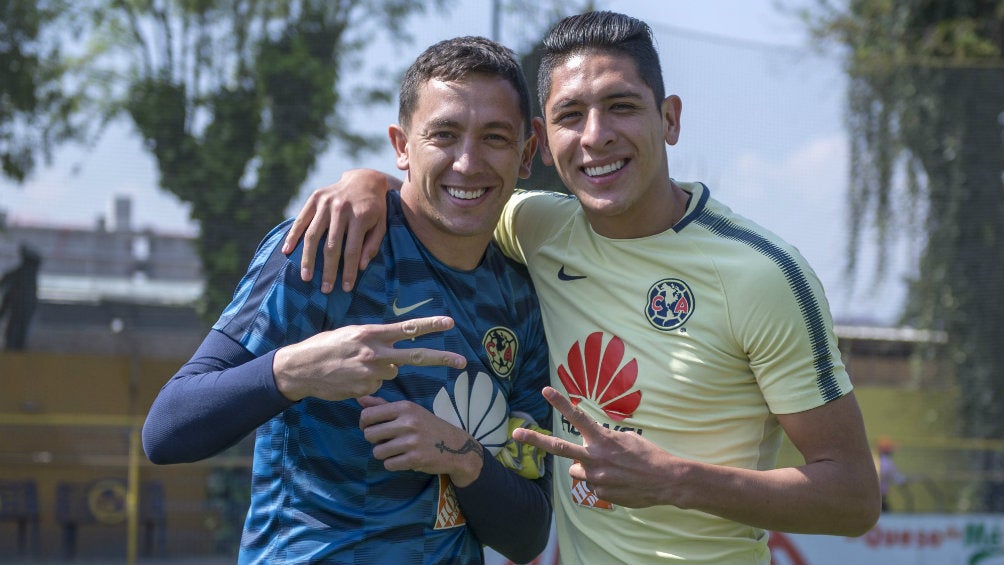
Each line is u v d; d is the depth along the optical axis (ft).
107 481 25.45
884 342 27.58
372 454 6.39
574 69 6.59
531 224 7.57
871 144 25.18
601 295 6.92
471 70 6.58
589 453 6.12
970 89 26.14
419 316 6.65
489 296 7.00
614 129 6.50
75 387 26.14
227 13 24.43
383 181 6.88
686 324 6.56
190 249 25.29
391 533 6.39
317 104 24.49
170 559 24.50
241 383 5.93
